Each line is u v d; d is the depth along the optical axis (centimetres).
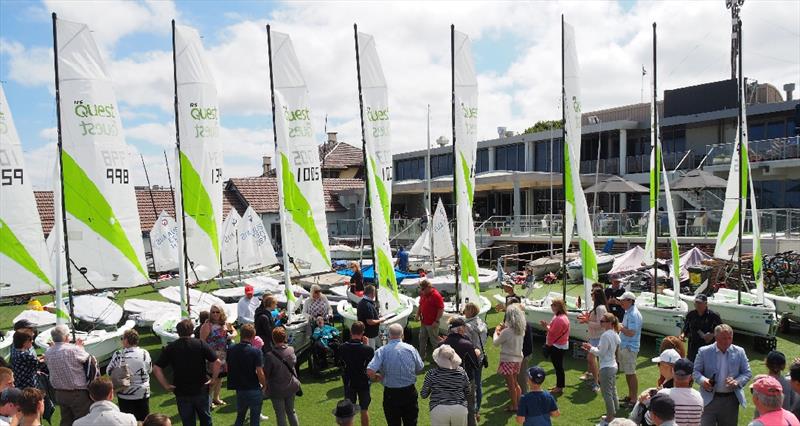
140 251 1165
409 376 671
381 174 1262
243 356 688
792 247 1902
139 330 1465
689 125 2797
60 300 964
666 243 2191
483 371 1052
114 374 660
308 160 1300
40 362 730
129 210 1135
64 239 991
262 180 3675
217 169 1390
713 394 617
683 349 632
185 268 1200
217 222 1407
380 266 1159
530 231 2622
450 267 2098
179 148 1209
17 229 1089
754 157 2384
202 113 1349
